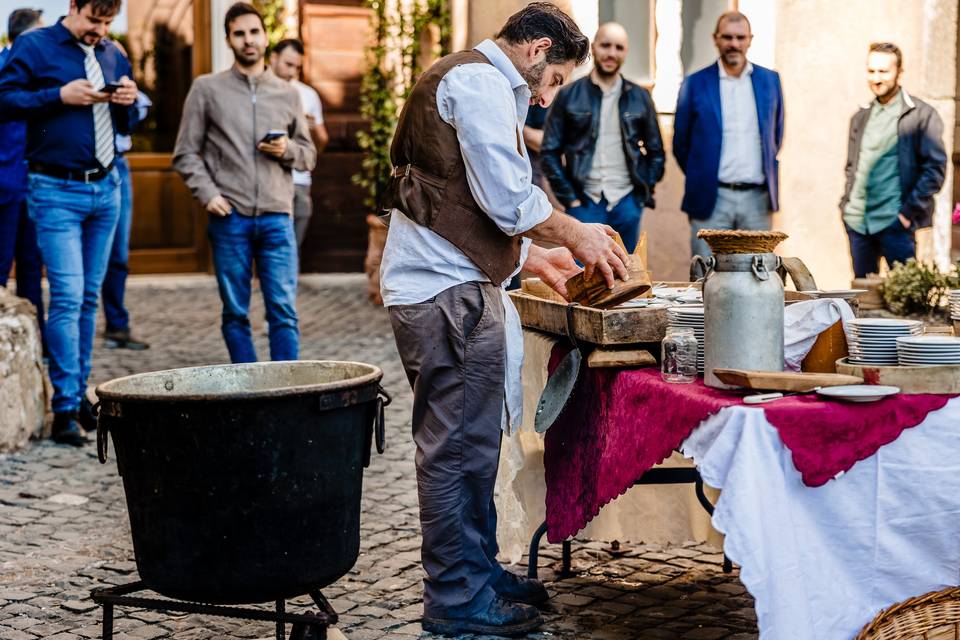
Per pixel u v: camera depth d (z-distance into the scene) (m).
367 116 10.85
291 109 6.42
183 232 11.24
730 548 2.73
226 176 6.25
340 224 11.60
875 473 2.83
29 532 4.55
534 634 3.54
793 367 3.14
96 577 4.07
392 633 3.54
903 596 2.89
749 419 2.75
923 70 8.96
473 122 3.18
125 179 7.92
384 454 5.66
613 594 3.89
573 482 3.59
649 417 3.08
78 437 5.80
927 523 2.87
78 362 5.86
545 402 3.51
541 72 3.32
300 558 2.92
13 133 7.08
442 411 3.39
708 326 3.00
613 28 7.25
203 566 2.88
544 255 3.54
